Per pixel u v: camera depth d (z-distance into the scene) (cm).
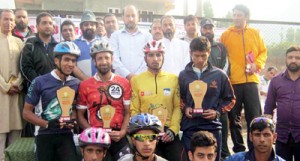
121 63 517
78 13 782
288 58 439
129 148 405
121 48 535
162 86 419
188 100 418
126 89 419
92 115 405
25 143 486
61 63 390
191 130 417
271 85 464
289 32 902
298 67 434
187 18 585
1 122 524
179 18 812
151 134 345
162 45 423
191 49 421
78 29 731
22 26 607
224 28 838
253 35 562
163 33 549
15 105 536
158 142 411
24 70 505
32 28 745
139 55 537
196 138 356
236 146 565
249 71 545
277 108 454
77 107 411
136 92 422
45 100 388
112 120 404
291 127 441
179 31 800
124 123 411
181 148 410
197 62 417
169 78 427
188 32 586
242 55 555
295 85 440
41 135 386
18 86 530
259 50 568
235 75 554
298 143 438
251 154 379
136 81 425
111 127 403
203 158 353
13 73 532
